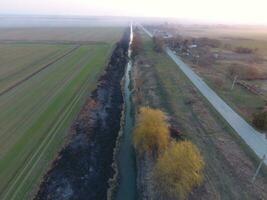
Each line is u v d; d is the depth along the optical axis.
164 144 39.12
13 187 33.75
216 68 89.88
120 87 73.06
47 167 37.84
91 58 101.06
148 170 38.12
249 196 32.16
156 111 42.53
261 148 41.31
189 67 89.75
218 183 34.09
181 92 65.00
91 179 37.25
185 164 31.66
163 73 81.88
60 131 46.75
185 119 50.88
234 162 38.00
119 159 42.50
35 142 43.22
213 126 48.03
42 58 101.94
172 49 124.56
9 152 40.44
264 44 159.88
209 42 145.00
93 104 58.53
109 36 183.38
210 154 39.78
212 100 59.72
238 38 195.88
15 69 85.50
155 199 32.91
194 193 32.47
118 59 102.31
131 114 57.25
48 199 32.97
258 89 68.31
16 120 50.16
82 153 41.88
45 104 57.50
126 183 37.59
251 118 50.81
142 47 125.88
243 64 95.88
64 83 71.38
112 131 49.38
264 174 35.72
